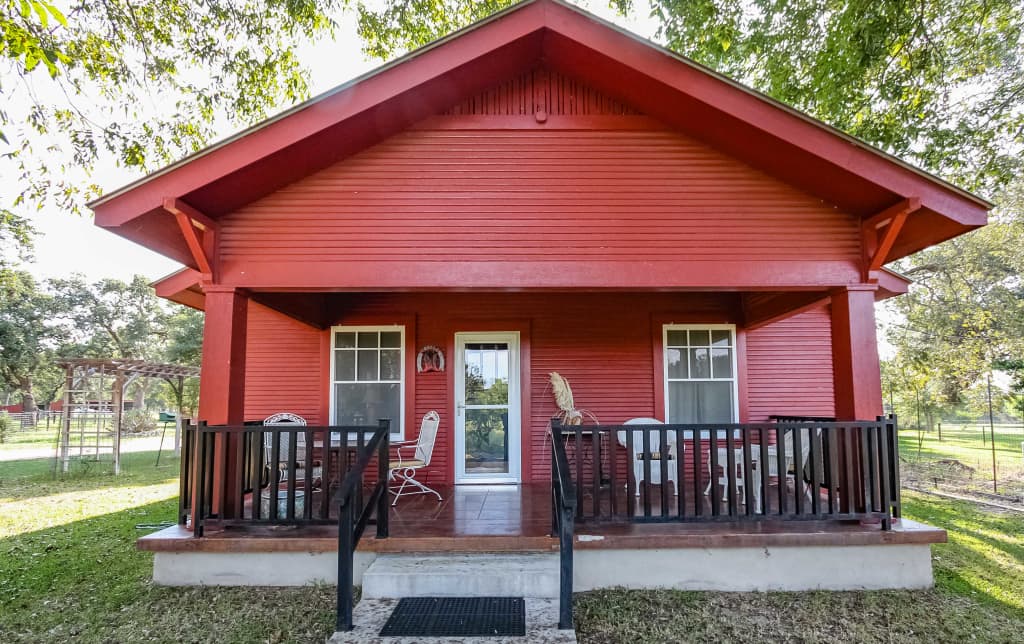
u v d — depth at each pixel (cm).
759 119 440
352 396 729
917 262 1398
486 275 484
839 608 395
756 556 427
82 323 2967
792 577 427
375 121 468
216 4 879
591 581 421
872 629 368
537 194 495
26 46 448
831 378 755
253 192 471
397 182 493
